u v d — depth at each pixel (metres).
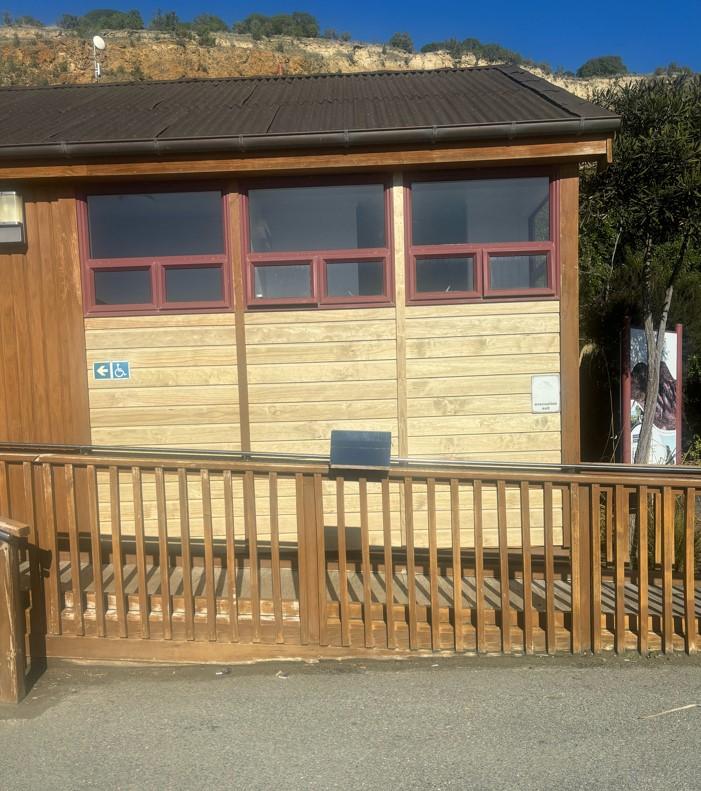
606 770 3.13
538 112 5.29
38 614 4.27
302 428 5.49
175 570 5.20
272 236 5.47
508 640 4.27
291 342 5.45
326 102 6.68
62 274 5.42
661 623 4.29
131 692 3.96
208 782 3.10
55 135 5.32
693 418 9.21
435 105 6.07
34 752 3.36
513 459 5.45
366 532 4.21
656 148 6.04
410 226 5.39
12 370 5.49
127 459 4.18
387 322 5.43
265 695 3.89
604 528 5.70
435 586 4.25
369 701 3.80
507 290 5.39
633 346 7.27
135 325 5.46
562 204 5.29
